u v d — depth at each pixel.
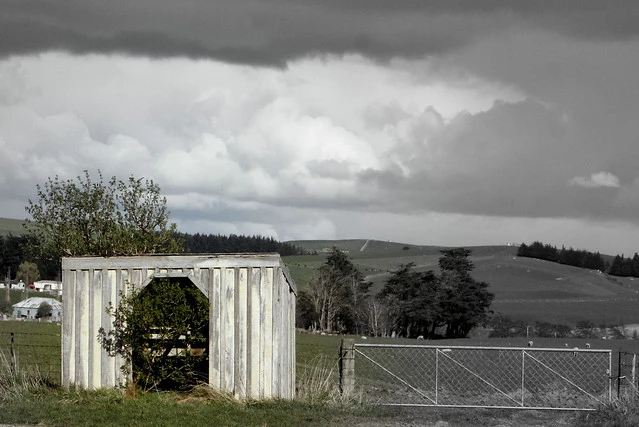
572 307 158.38
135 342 18.55
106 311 18.67
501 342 79.56
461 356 41.62
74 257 19.03
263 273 18.58
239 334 18.48
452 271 117.19
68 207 26.67
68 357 18.86
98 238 26.36
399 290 113.19
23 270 154.00
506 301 167.75
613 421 16.61
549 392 21.64
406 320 113.19
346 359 19.00
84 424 15.34
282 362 18.62
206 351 20.36
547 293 176.75
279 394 18.36
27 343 35.94
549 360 37.38
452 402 19.77
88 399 17.64
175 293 18.80
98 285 18.89
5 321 69.94
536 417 17.62
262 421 16.05
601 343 74.56
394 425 16.17
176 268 18.73
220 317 18.55
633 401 17.94
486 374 31.39
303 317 106.88
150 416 16.20
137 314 18.36
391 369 33.06
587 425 16.41
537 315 146.62
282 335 18.67
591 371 29.09
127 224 26.55
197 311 18.84
